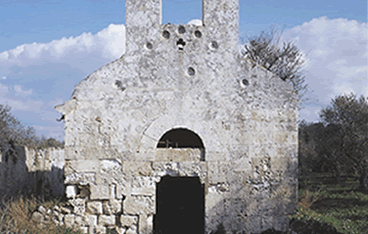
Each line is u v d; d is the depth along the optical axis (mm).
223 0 8453
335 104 19938
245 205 8234
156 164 7992
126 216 7934
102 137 7965
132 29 8172
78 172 7895
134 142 8016
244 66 8430
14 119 18188
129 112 8047
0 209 8680
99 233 7902
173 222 11336
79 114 7941
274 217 8352
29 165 11492
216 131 8203
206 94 8242
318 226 8695
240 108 8328
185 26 8273
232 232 8133
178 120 8109
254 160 8312
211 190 8117
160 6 8367
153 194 7965
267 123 8422
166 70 8180
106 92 8023
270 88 8492
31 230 7605
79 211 7949
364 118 18609
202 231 10289
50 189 12289
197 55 8281
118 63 8094
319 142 21344
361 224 10492
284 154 8461
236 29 8461
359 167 18453
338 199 15430
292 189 8453
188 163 8070
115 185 7961
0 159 9844
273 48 17953
